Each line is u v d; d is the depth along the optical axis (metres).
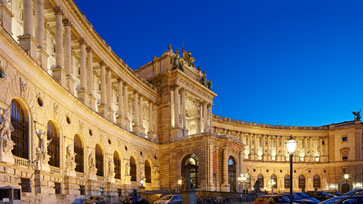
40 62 29.34
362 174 93.75
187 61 77.00
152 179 63.84
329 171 100.00
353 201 17.11
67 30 36.91
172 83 70.19
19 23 33.75
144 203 40.88
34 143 26.36
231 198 51.72
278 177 99.31
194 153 63.59
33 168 25.86
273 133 103.06
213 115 93.31
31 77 26.28
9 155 22.30
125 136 52.84
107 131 45.66
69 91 35.38
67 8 36.97
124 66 55.22
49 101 29.67
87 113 39.00
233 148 66.75
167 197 36.72
